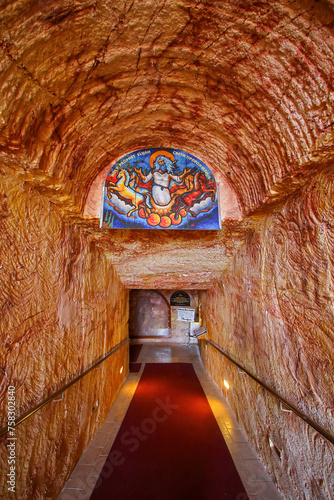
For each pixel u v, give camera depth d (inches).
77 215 97.6
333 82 49.7
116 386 167.3
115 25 53.8
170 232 116.8
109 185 105.5
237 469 98.0
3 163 60.8
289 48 51.8
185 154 110.9
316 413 66.7
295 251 77.5
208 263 144.6
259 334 103.1
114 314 161.3
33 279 72.6
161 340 330.0
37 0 41.8
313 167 64.9
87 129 79.0
